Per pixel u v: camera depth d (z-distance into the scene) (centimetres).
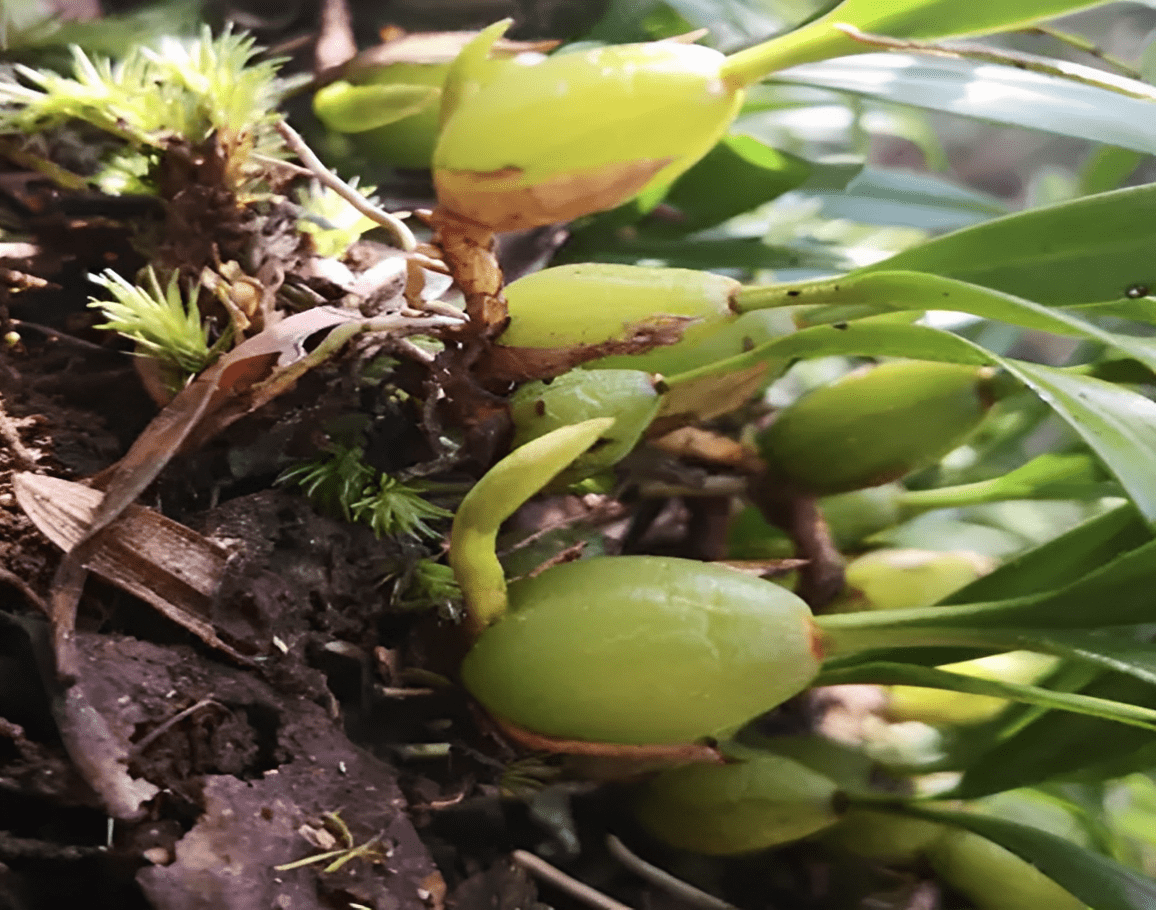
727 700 16
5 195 20
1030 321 16
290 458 19
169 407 17
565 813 19
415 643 19
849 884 21
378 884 15
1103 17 66
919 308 17
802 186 28
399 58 23
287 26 25
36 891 15
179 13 24
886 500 24
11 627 15
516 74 15
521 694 17
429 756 19
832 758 21
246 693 16
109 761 15
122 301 17
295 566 18
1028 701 17
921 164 75
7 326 19
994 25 16
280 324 17
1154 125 21
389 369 19
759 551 23
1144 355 15
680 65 14
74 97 18
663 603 16
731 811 19
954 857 20
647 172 15
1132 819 24
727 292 18
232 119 18
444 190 15
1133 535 19
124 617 17
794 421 21
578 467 18
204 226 18
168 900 14
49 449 18
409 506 19
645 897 20
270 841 15
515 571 20
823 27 14
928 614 17
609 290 18
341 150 24
